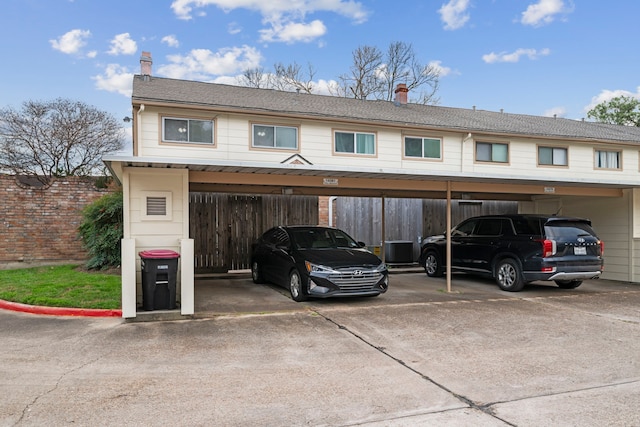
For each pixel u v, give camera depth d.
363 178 9.68
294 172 8.64
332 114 15.17
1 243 12.82
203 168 8.07
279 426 3.72
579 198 14.03
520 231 10.54
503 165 17.39
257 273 11.44
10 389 4.43
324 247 9.91
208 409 4.04
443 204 16.33
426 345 6.14
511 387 4.64
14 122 21.14
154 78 15.91
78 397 4.27
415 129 16.22
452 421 3.84
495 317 7.86
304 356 5.61
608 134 19.56
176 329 6.86
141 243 7.79
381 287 9.12
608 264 13.12
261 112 14.05
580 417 3.93
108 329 6.81
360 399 4.30
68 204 13.41
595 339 6.51
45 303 8.00
